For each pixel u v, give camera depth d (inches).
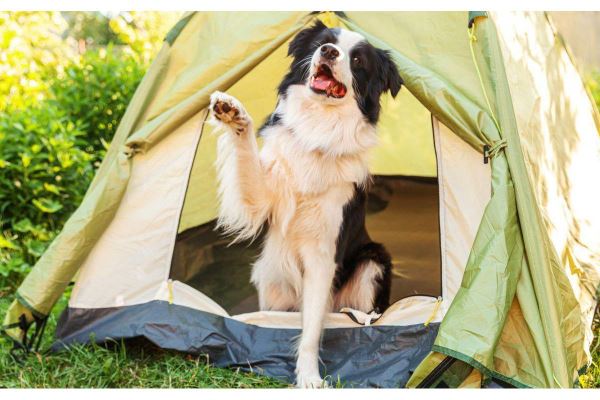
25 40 265.3
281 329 124.3
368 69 121.1
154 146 127.4
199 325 123.1
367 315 124.4
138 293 127.8
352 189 127.0
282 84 126.3
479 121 109.5
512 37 122.2
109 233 127.6
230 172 120.7
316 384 109.2
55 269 121.6
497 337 96.7
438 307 119.7
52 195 193.9
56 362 120.1
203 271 142.6
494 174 107.0
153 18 337.1
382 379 111.7
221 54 124.0
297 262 124.7
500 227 102.4
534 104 119.6
